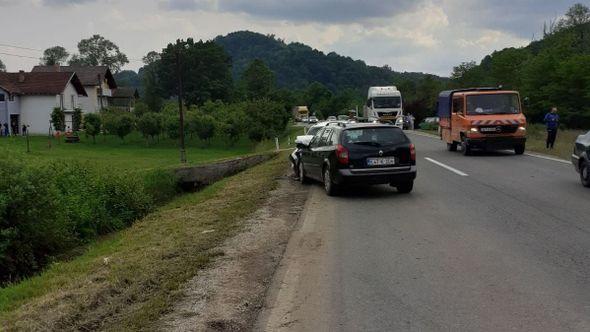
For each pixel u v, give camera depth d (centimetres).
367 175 1288
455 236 884
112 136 6588
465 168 1831
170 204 2198
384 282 661
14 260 1368
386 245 840
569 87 5497
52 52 13988
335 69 19938
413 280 665
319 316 561
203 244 905
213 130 5969
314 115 12788
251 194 1541
